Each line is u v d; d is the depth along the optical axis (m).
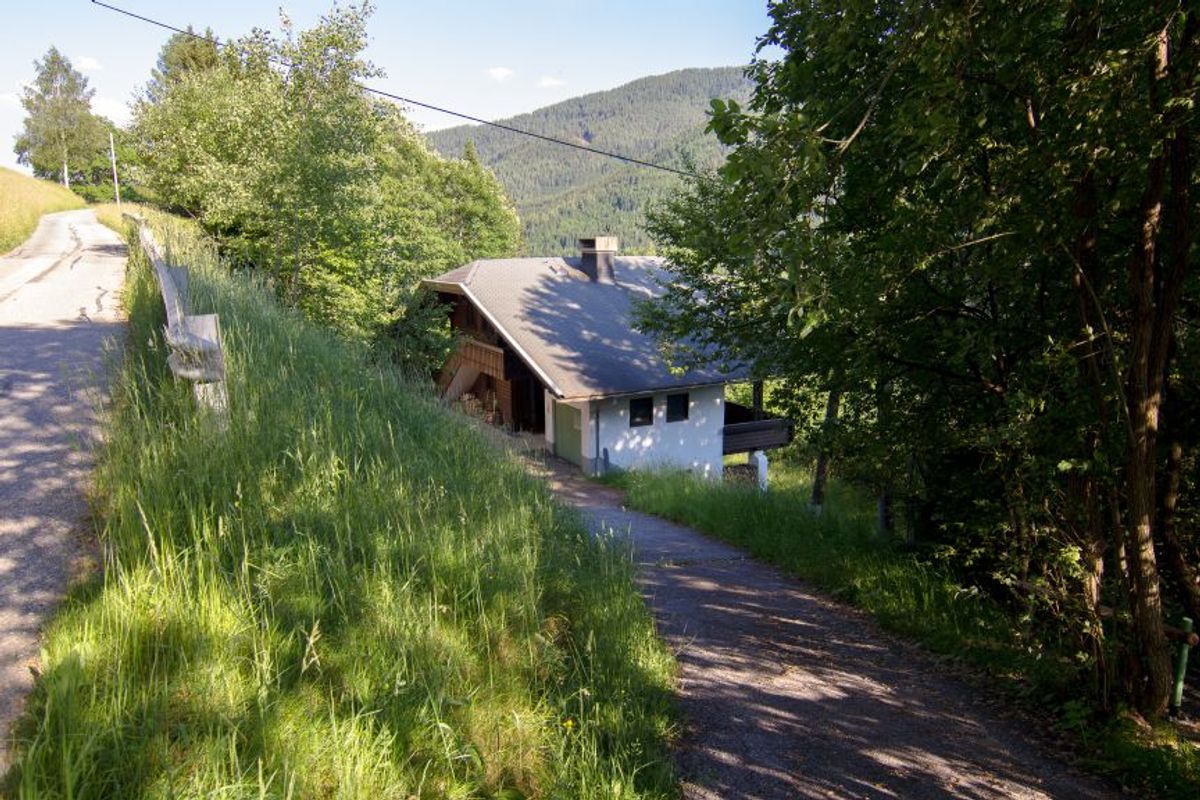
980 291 6.89
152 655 2.98
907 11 4.67
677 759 4.59
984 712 5.83
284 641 3.35
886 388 8.57
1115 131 4.66
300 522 4.28
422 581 4.37
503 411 26.17
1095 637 5.61
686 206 14.04
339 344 8.82
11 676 2.78
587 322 23.53
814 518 11.53
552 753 3.74
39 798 2.23
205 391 4.89
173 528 3.76
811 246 4.27
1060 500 6.24
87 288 12.58
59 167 73.00
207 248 12.45
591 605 5.50
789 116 4.09
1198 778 4.71
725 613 7.90
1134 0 4.59
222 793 2.42
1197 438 6.20
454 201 48.25
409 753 3.19
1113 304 6.02
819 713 5.58
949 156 5.82
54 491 4.35
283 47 16.27
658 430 22.55
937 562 8.77
